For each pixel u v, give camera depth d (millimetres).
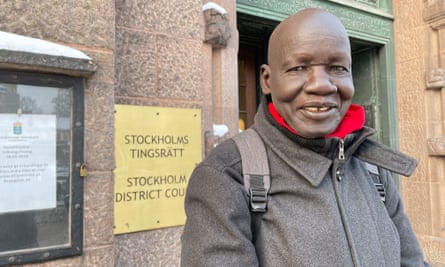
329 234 797
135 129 1811
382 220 916
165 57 1937
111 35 1487
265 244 804
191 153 1974
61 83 1361
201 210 816
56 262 1332
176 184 1917
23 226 1285
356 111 961
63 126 1373
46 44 1303
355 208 877
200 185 836
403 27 3691
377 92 3795
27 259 1271
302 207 827
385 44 3717
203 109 2074
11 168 1276
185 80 1990
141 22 1873
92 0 1438
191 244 799
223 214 774
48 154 1341
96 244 1413
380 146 975
